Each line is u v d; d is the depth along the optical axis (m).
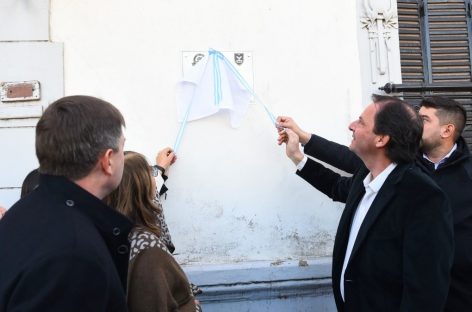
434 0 2.95
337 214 2.60
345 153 2.37
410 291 1.60
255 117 2.54
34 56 2.36
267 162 2.54
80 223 1.13
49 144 1.17
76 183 1.20
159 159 2.36
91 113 1.19
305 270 2.47
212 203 2.49
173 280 1.51
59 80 2.37
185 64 2.48
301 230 2.56
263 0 2.57
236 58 2.53
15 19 2.36
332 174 2.36
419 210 1.64
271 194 2.54
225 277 2.41
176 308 1.50
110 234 1.23
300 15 2.61
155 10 2.47
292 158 2.38
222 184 2.50
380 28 2.70
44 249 1.04
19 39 2.36
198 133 2.49
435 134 2.27
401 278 1.68
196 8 2.51
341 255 1.91
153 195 1.62
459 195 2.14
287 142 2.40
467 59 2.93
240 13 2.55
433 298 1.58
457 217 2.11
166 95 2.46
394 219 1.69
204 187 2.48
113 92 2.43
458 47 2.94
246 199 2.52
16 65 2.35
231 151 2.51
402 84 2.68
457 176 2.18
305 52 2.60
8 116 2.32
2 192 2.31
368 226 1.72
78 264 1.04
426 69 2.89
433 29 2.94
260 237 2.52
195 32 2.50
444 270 1.61
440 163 2.26
